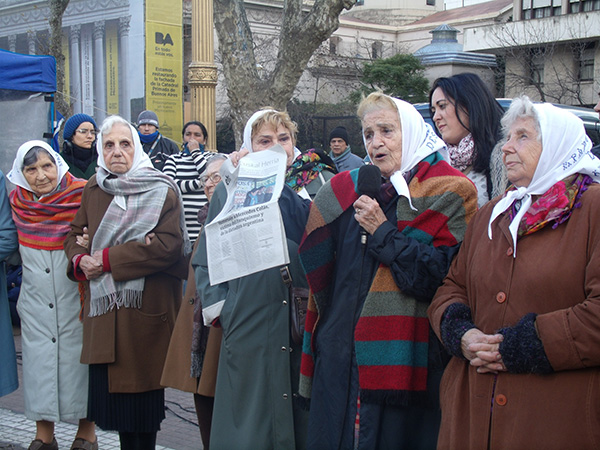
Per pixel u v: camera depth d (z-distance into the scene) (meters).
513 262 2.48
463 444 2.54
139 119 7.97
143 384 4.05
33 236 4.41
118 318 4.03
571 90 28.03
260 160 3.45
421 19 50.09
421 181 2.92
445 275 2.80
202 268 3.65
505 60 32.56
